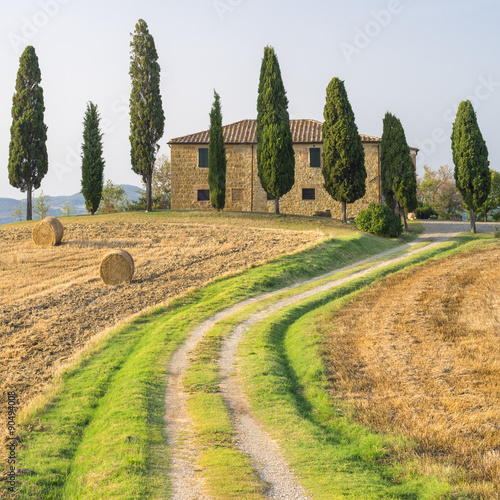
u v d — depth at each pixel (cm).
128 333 1975
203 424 1066
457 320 1827
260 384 1325
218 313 2202
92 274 2927
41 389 1422
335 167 4472
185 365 1533
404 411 1101
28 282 2778
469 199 4453
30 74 4941
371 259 3441
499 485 776
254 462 883
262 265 3034
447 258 3284
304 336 1766
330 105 4481
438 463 859
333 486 781
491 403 1112
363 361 1460
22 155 4897
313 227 4272
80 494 795
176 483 802
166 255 3319
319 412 1149
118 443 963
